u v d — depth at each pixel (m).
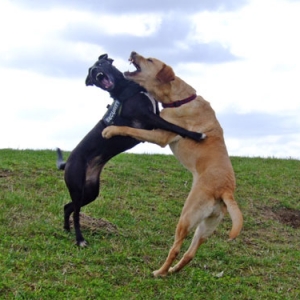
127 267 3.52
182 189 5.36
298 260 4.05
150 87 3.70
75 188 3.73
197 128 3.61
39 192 4.66
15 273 3.22
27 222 3.95
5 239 3.62
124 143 3.72
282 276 3.74
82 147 3.75
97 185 3.85
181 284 3.38
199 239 3.51
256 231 4.67
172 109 3.67
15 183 4.77
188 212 3.37
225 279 3.55
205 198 3.37
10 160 5.47
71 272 3.33
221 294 3.33
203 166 3.48
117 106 3.71
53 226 3.95
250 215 5.00
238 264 3.85
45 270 3.31
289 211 5.30
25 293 3.02
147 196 5.02
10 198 4.32
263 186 5.86
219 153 3.51
